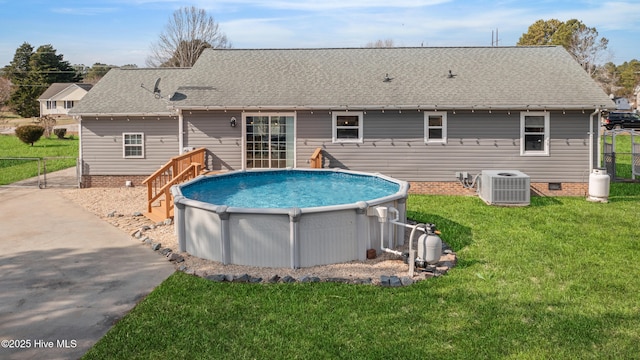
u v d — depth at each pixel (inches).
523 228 461.7
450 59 782.5
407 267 343.0
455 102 652.1
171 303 276.1
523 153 661.9
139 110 740.7
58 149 1366.9
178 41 2536.9
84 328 248.5
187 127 700.7
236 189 543.5
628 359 214.8
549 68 731.4
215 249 357.1
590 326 246.8
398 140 676.7
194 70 782.5
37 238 431.8
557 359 214.7
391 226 381.4
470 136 666.8
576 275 326.3
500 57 778.8
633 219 502.0
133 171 757.3
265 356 217.2
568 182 661.3
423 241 328.5
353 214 355.9
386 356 216.5
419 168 677.9
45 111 2938.0
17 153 1259.2
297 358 215.2
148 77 869.8
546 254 374.9
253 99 684.1
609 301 281.0
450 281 312.7
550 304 275.7
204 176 548.1
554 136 655.8
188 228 375.9
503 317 257.1
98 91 807.1
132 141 754.2
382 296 285.9
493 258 364.2
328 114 681.0
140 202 612.1
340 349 223.3
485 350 221.9
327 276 323.9
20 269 344.2
